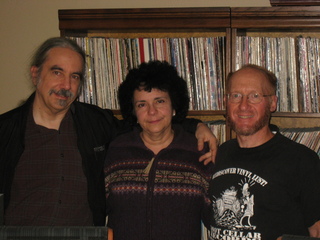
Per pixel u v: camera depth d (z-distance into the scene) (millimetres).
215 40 1878
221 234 1308
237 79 1396
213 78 1891
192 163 1477
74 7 2232
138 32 2121
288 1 1681
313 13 1673
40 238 615
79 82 1529
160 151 1481
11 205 1486
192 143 1518
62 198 1491
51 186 1484
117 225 1431
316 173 1283
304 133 1845
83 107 1649
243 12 1720
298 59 1834
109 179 1518
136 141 1521
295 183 1286
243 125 1353
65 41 1518
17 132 1501
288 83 1850
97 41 1938
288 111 1854
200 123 1660
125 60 1932
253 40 1848
